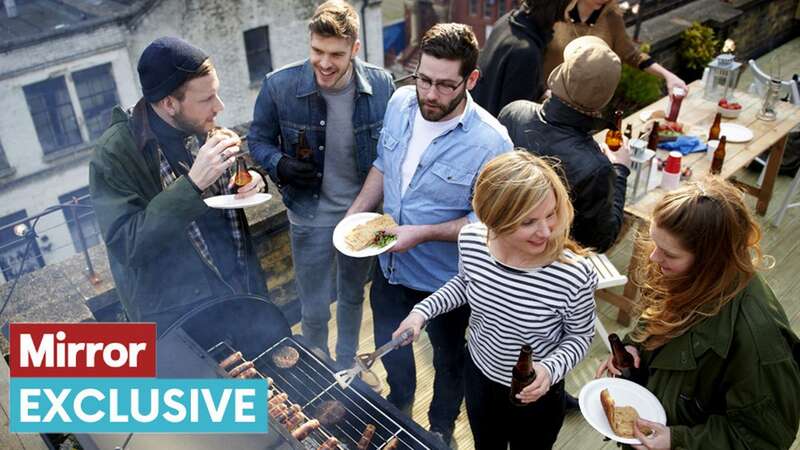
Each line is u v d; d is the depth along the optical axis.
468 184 2.23
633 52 3.87
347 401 1.99
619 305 3.40
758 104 4.23
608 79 2.10
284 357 2.11
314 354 2.14
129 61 7.25
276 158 2.57
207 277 2.19
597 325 3.21
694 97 4.36
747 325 1.54
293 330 3.50
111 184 1.90
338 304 3.01
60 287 2.84
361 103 2.54
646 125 3.87
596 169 2.14
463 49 2.01
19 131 7.08
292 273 3.45
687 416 1.72
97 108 7.54
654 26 5.91
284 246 3.33
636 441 1.69
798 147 4.63
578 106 2.18
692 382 1.68
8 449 1.87
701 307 1.61
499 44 2.85
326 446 1.78
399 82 3.84
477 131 2.21
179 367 1.88
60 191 8.13
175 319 2.17
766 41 7.34
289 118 2.56
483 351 2.00
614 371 2.06
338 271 2.90
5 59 6.67
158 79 1.82
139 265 1.95
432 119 2.17
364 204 2.56
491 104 2.94
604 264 3.18
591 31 3.54
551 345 1.92
